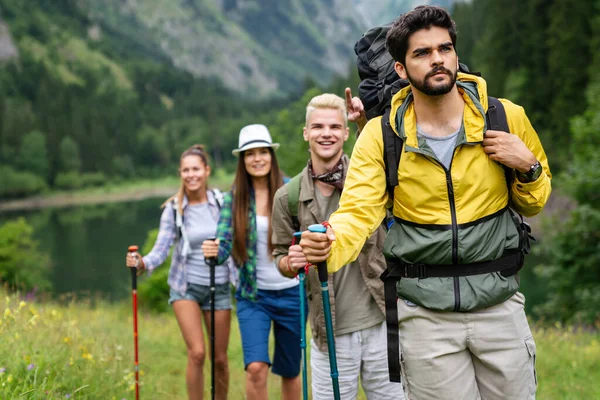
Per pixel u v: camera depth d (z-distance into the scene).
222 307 4.80
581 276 16.39
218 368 4.82
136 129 169.38
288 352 4.25
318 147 3.52
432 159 2.41
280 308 4.20
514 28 56.06
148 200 120.94
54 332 5.07
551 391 6.33
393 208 2.57
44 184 130.50
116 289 30.11
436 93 2.34
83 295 18.56
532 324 11.30
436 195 2.42
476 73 2.56
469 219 2.42
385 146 2.50
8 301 5.17
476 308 2.45
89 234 65.38
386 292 2.59
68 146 137.38
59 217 88.69
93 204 116.00
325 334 3.41
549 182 2.52
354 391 3.46
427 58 2.34
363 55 3.34
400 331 2.59
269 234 4.20
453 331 2.48
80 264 44.12
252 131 4.34
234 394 5.56
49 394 3.57
